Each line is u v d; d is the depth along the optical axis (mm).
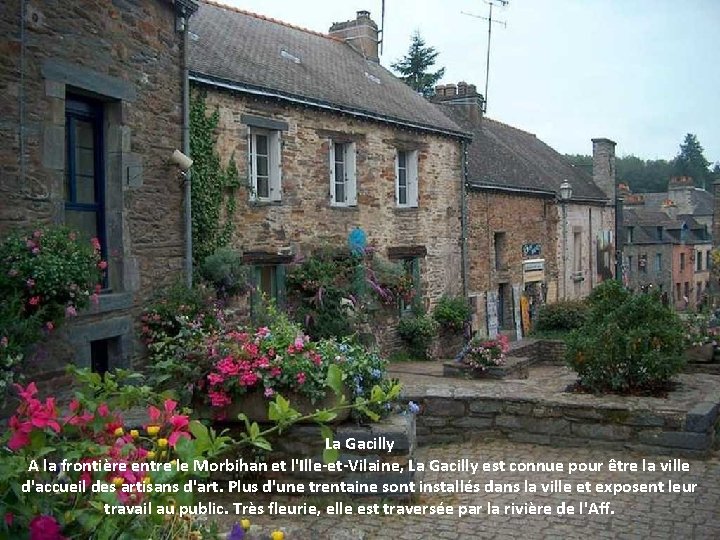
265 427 5777
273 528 4250
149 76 8406
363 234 14336
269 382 5629
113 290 7945
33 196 6695
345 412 5793
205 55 12094
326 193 13812
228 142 11602
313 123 13438
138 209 8242
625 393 7684
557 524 5344
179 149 9062
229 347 5879
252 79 12094
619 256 28812
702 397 7395
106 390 3893
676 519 5430
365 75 17453
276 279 12844
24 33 6562
